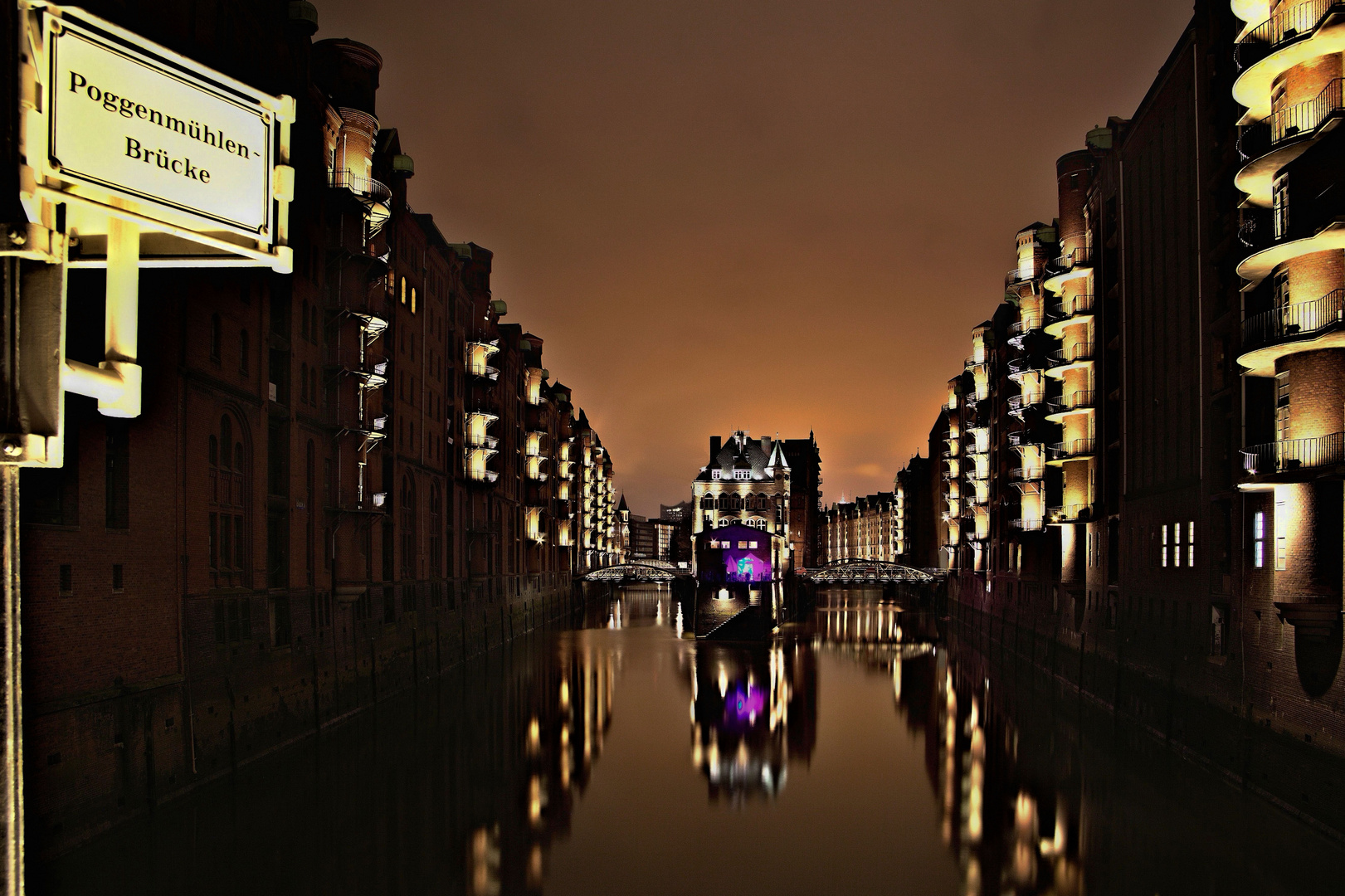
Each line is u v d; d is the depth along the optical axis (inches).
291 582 1177.4
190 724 888.3
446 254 2054.6
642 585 7165.4
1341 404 837.2
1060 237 1867.6
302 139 1242.6
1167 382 1328.7
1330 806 794.2
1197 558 1183.6
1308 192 852.0
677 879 781.9
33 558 692.7
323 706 1226.6
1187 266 1253.7
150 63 209.3
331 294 1353.3
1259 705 960.9
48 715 694.5
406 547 1750.7
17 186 189.8
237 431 1054.4
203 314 971.9
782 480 4158.5
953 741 1312.7
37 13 192.1
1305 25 880.9
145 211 209.5
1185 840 834.2
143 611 834.8
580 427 4276.6
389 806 952.9
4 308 200.1
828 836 893.2
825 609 4394.7
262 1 1121.4
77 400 749.3
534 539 3095.5
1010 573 2438.5
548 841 871.7
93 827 737.6
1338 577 835.4
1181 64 1275.8
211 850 807.7
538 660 2185.0
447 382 2081.7
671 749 1258.0
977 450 2967.5
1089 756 1190.9
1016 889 754.8
